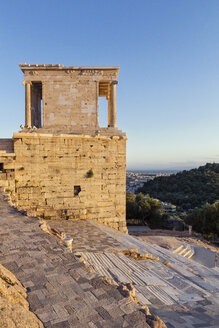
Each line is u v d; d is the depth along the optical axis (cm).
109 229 2070
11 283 585
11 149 2141
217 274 1697
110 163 2328
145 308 562
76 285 634
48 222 2034
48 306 537
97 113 2375
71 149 2200
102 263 1226
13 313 439
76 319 499
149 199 6275
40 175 2122
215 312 873
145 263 1425
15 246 861
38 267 720
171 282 1220
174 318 727
